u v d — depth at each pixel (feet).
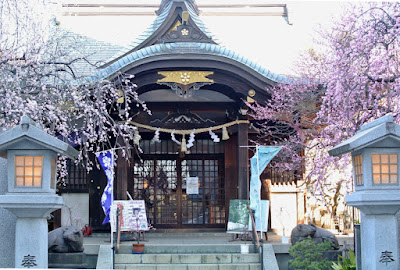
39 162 28.32
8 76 36.29
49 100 38.47
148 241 47.83
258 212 45.91
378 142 26.96
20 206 27.63
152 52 46.80
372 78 36.63
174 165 58.80
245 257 41.22
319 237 38.96
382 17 37.70
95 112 40.98
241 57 48.03
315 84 46.44
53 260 35.96
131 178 57.41
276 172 58.44
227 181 57.88
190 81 48.57
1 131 36.42
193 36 48.52
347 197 28.32
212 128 53.52
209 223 58.08
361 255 29.19
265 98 49.88
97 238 51.75
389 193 26.53
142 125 52.70
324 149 49.67
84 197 56.54
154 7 70.44
